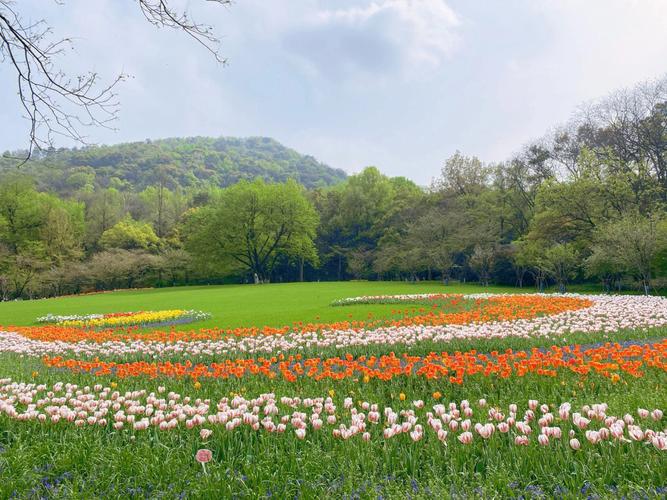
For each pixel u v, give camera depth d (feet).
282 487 14.51
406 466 15.30
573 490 13.12
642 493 12.53
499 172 175.83
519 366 24.62
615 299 69.10
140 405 21.91
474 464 15.12
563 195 121.49
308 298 104.68
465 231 156.87
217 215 208.13
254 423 17.84
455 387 24.25
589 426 16.96
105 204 245.45
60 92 17.25
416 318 49.47
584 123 138.10
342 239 240.12
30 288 190.29
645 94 121.19
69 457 16.78
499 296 78.54
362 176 238.07
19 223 202.08
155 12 17.43
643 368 26.40
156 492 14.38
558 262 112.06
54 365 35.27
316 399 20.42
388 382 26.32
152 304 106.42
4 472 15.49
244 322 64.95
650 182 118.42
